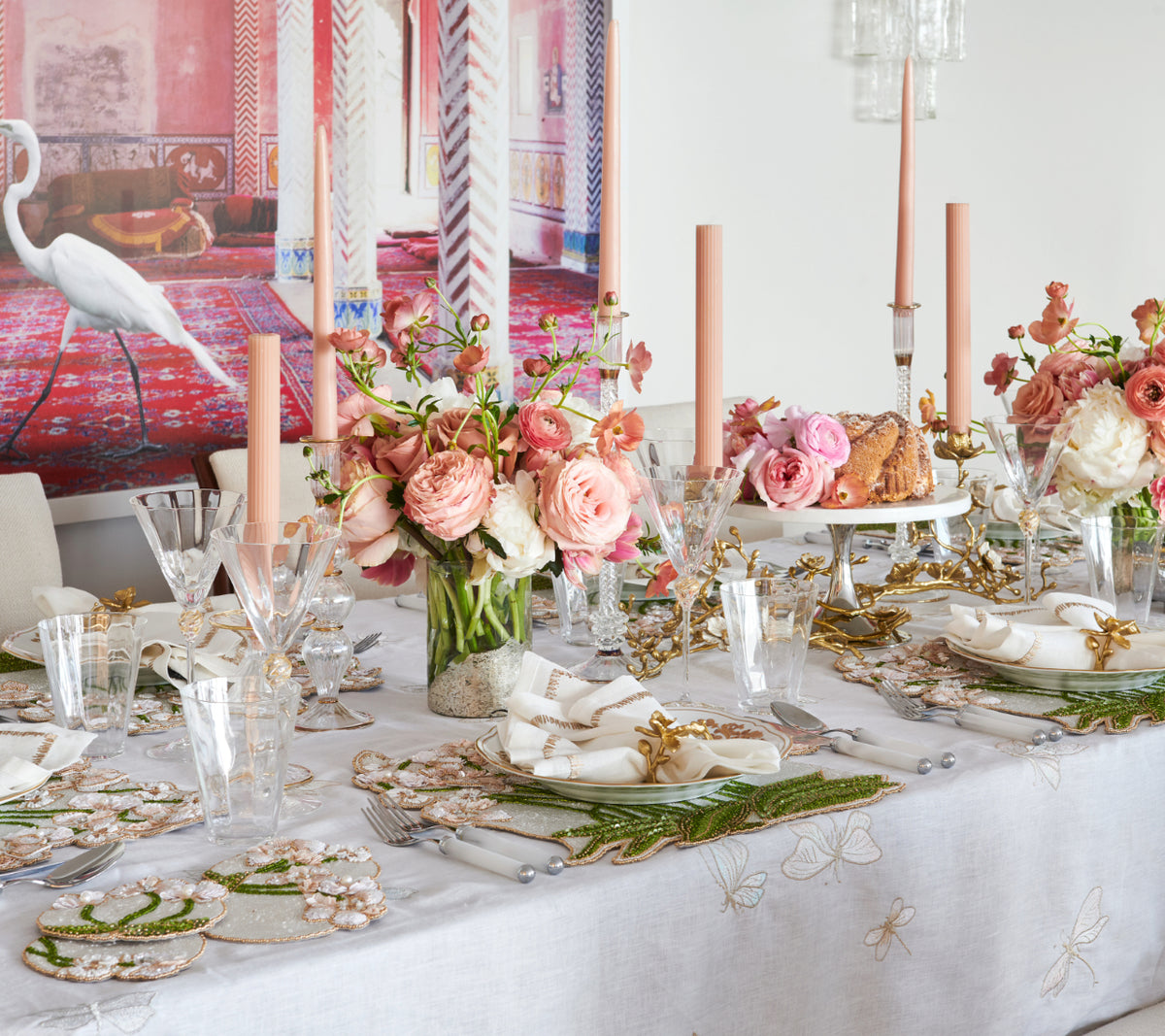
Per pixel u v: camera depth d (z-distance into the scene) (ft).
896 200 12.60
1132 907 3.81
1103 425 4.94
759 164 11.75
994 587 5.52
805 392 12.42
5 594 5.99
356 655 4.85
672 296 11.48
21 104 8.29
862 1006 3.25
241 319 9.43
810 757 3.57
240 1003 2.34
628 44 10.82
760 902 3.02
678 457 4.78
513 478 3.93
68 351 8.70
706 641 4.94
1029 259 13.12
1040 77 12.84
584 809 3.17
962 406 5.68
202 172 9.09
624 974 2.82
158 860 2.89
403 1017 2.52
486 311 10.30
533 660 3.74
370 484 3.88
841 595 5.04
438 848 2.95
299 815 3.19
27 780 3.23
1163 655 4.14
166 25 8.80
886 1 11.94
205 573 3.74
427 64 10.06
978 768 3.45
